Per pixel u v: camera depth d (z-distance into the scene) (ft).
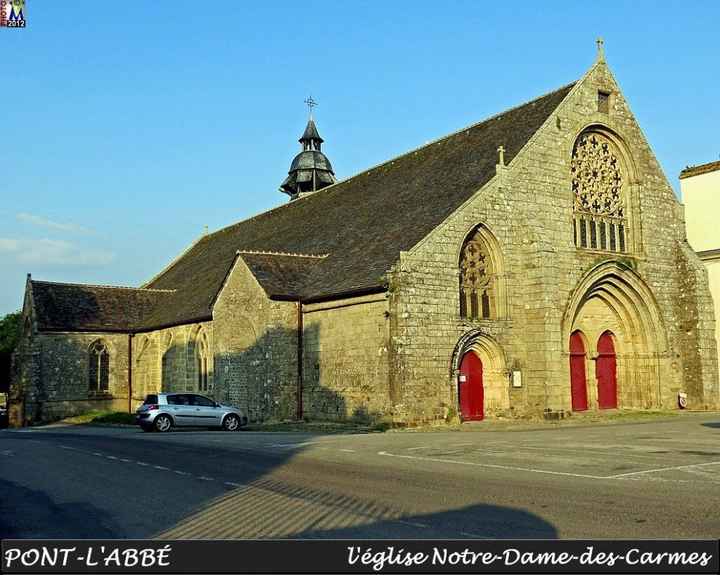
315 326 107.86
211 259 172.14
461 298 100.53
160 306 164.66
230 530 33.35
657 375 114.01
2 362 268.00
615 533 30.73
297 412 108.27
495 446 66.08
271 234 152.87
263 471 52.85
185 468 55.77
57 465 59.57
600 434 76.54
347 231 121.80
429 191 113.91
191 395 104.68
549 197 107.14
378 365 95.55
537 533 31.01
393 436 80.79
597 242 112.78
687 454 57.16
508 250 103.50
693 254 119.34
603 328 115.55
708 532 30.66
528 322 102.73
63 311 155.94
